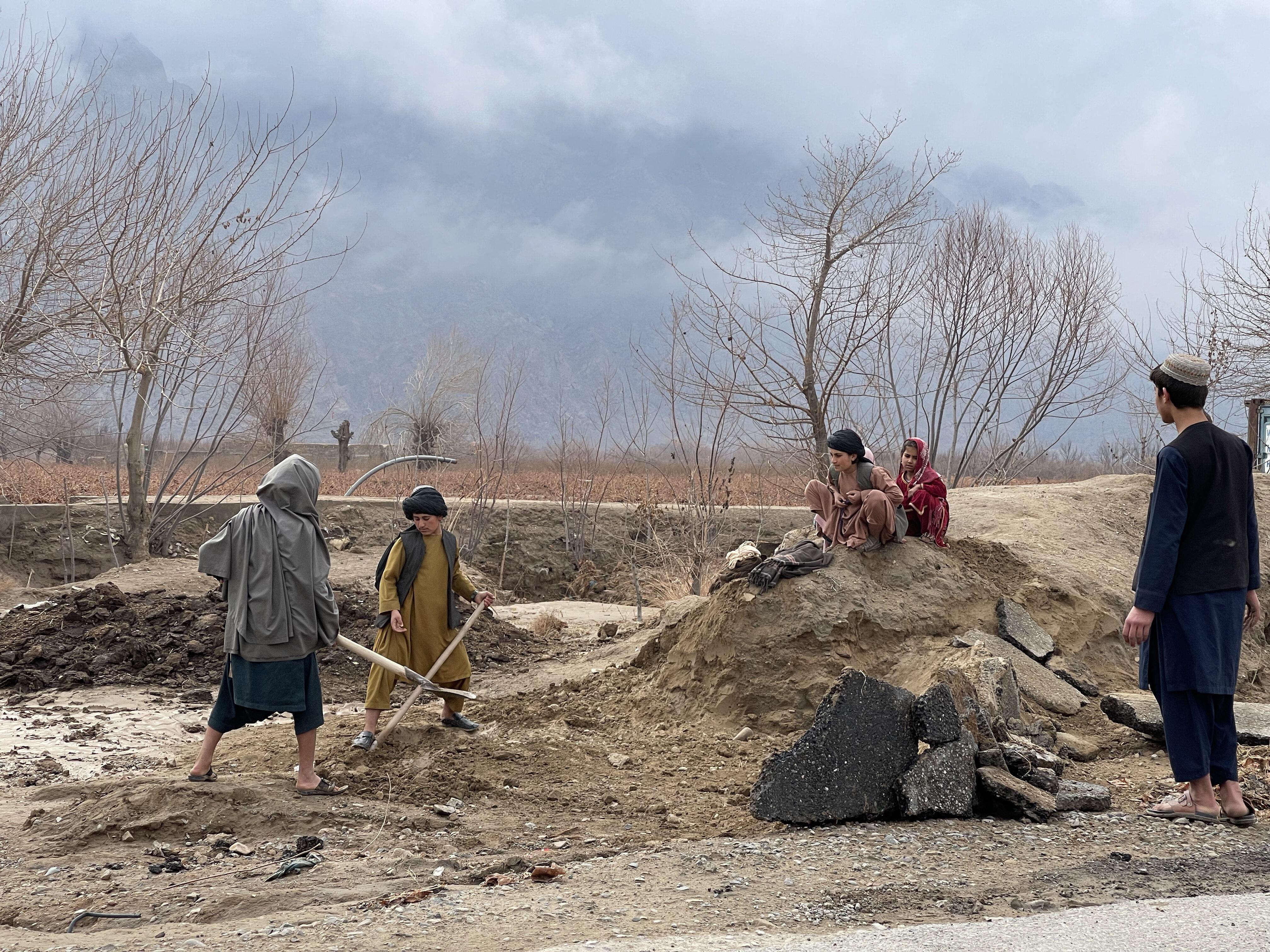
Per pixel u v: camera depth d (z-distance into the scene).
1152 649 5.64
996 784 5.64
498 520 21.39
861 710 5.69
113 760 7.30
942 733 5.74
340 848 5.22
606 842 5.28
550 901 4.20
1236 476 5.56
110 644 10.56
